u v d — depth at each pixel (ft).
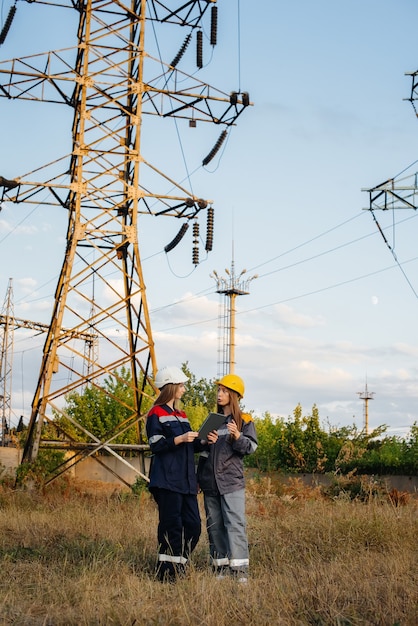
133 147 79.97
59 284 74.33
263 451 127.24
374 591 24.54
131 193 75.15
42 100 76.07
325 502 57.82
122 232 73.97
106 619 21.30
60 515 46.29
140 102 76.79
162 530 29.17
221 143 78.54
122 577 27.12
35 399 72.23
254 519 44.60
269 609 22.57
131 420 77.41
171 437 29.76
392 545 34.32
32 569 28.60
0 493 61.26
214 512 29.96
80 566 28.81
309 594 23.95
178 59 84.43
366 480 69.36
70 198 76.07
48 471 72.59
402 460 109.19
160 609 22.44
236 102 77.61
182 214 79.82
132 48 77.46
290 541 35.50
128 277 74.90
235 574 28.60
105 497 63.77
